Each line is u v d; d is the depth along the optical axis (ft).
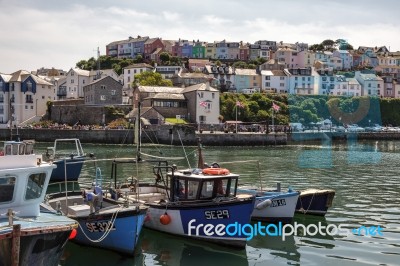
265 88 426.10
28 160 44.21
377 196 89.66
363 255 52.70
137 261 50.78
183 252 53.98
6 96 331.77
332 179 114.42
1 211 43.06
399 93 441.68
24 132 260.42
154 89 311.06
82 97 378.12
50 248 40.83
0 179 42.55
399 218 70.38
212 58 525.75
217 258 52.11
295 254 53.42
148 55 517.55
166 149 212.02
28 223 41.37
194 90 296.92
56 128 263.29
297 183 106.93
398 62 563.89
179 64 466.70
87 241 54.65
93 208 53.47
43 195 45.55
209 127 275.80
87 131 249.75
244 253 53.93
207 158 172.35
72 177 110.52
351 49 611.88
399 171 132.77
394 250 54.49
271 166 144.87
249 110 330.95
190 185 58.90
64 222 42.52
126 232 51.24
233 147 234.58
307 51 519.60
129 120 261.03
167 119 290.35
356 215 72.18
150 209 60.70
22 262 38.88
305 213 71.51
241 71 431.02
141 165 141.38
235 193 59.77
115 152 191.42
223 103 330.13
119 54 546.67
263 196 65.57
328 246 56.29
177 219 58.29
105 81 316.81
